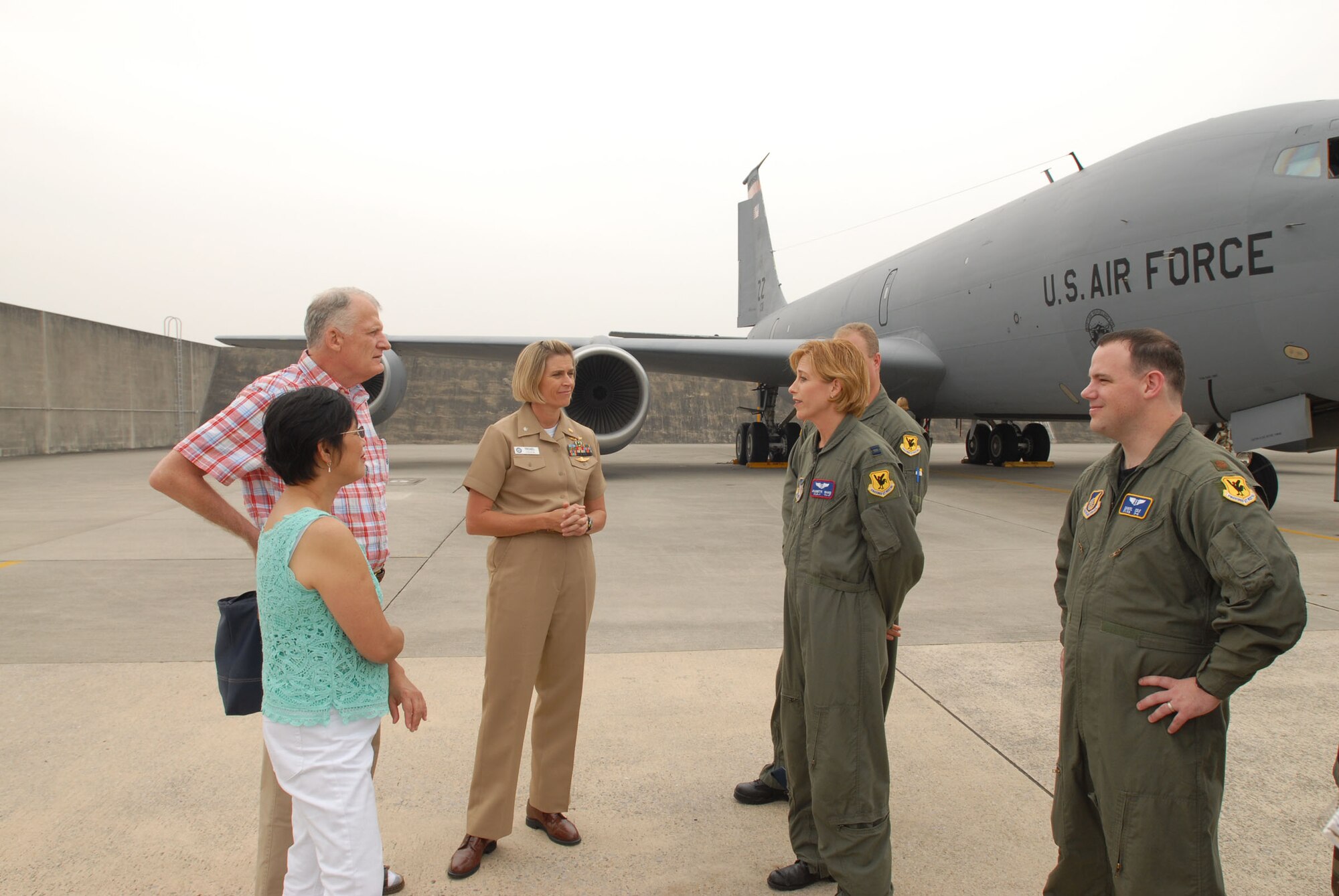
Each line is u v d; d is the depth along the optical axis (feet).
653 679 12.41
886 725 10.85
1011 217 35.65
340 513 7.13
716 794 9.07
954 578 19.47
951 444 99.96
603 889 7.35
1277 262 23.61
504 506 7.97
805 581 7.21
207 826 8.13
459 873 7.46
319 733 5.55
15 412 57.21
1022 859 7.81
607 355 38.75
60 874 7.31
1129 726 5.67
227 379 87.10
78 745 9.89
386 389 38.17
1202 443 5.71
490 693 7.77
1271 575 5.04
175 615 15.51
